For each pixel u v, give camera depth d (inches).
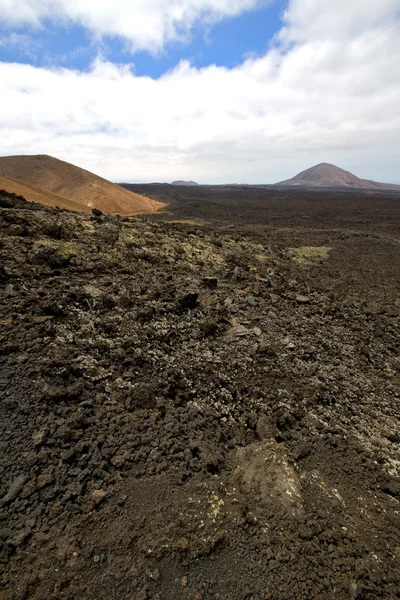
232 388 256.7
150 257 510.3
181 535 146.4
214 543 144.6
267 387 268.2
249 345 317.1
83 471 168.4
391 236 1499.8
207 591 129.7
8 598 118.1
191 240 724.0
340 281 712.4
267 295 483.5
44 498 152.5
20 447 170.1
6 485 153.8
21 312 269.7
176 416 216.7
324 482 190.1
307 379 287.9
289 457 199.8
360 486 192.5
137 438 193.8
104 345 257.8
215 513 157.2
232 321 359.3
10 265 337.4
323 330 407.5
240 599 127.9
